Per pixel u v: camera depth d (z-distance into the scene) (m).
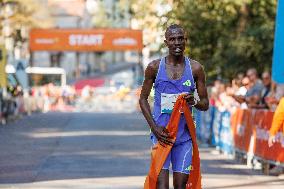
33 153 30.30
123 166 25.67
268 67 41.81
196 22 44.31
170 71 13.56
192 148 13.65
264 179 22.81
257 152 25.84
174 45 13.43
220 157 30.56
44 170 24.45
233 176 23.55
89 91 107.94
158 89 13.66
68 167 25.33
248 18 44.00
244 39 41.69
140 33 89.75
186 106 13.47
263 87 29.73
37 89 93.25
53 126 50.25
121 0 59.09
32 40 90.62
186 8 44.31
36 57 164.00
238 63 42.47
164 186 13.47
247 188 20.56
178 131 13.57
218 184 21.27
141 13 49.88
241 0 43.19
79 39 90.56
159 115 13.67
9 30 65.06
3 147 33.09
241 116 28.69
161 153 13.46
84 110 97.56
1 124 53.09
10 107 59.34
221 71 43.62
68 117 64.69
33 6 86.44
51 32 90.50
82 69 181.12
